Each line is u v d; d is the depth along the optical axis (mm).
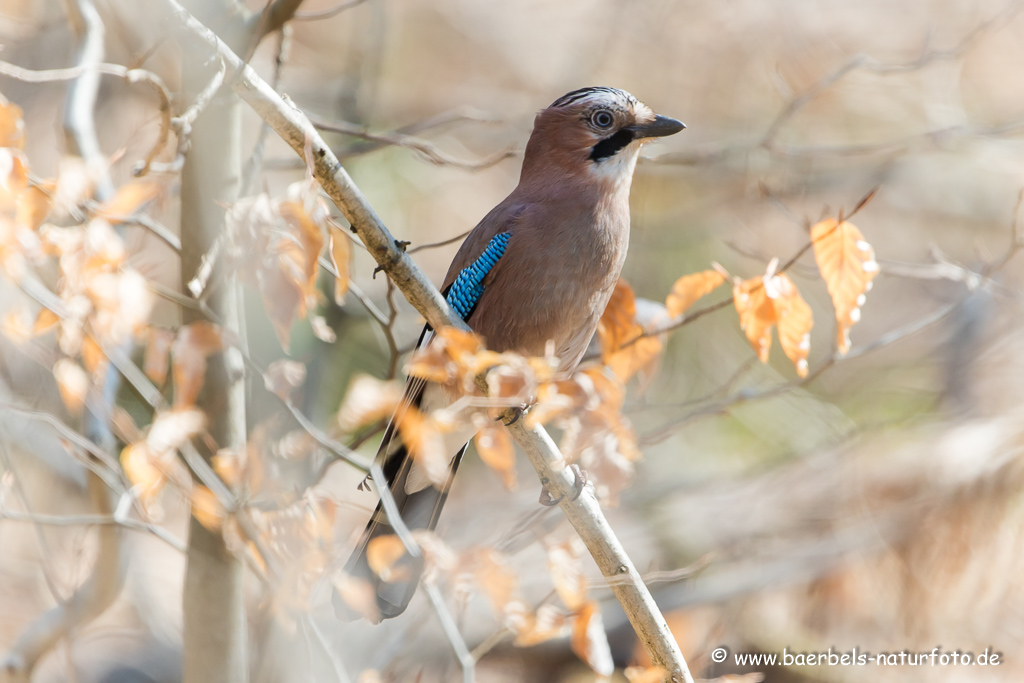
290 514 5758
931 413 12820
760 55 14773
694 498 12688
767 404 13352
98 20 6992
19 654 7449
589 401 6090
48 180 5199
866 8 14609
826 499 11773
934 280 14562
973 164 15086
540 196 7281
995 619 10375
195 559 6742
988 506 10500
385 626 8523
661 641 6227
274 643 6910
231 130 6562
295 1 6387
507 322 7141
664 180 14117
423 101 14703
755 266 13688
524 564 10852
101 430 7031
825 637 11102
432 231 14094
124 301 5184
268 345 10320
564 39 15203
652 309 7398
